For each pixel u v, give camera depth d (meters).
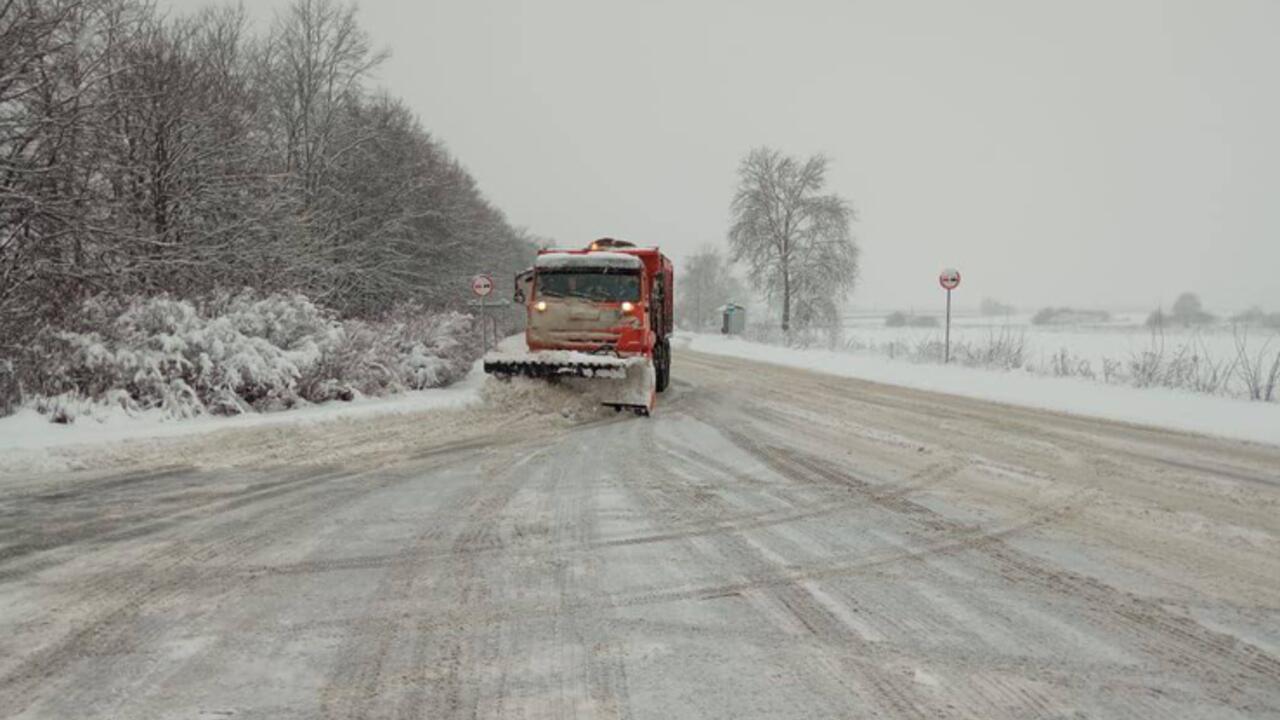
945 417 12.15
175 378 11.56
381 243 27.02
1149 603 4.12
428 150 34.56
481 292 22.98
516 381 12.58
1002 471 7.77
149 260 13.20
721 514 5.95
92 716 2.87
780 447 9.19
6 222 10.89
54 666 3.30
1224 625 3.83
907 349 28.22
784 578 4.47
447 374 17.83
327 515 5.90
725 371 23.20
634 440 9.69
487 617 3.87
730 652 3.47
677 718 2.88
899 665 3.35
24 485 6.96
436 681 3.19
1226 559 4.90
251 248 17.12
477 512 5.99
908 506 6.25
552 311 13.26
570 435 10.09
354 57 27.77
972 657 3.44
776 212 50.59
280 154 25.44
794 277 50.12
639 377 12.40
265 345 12.59
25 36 10.68
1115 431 10.68
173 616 3.88
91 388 10.94
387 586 4.33
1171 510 6.18
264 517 5.85
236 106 19.59
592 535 5.34
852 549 5.05
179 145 16.42
